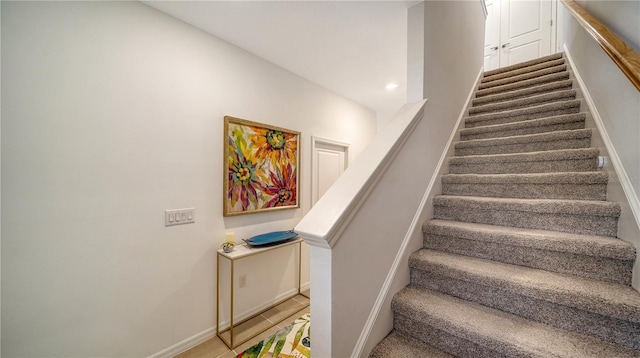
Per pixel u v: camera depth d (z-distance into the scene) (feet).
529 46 13.56
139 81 5.57
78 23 4.80
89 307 4.94
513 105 8.02
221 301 7.11
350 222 3.40
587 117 5.82
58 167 4.61
